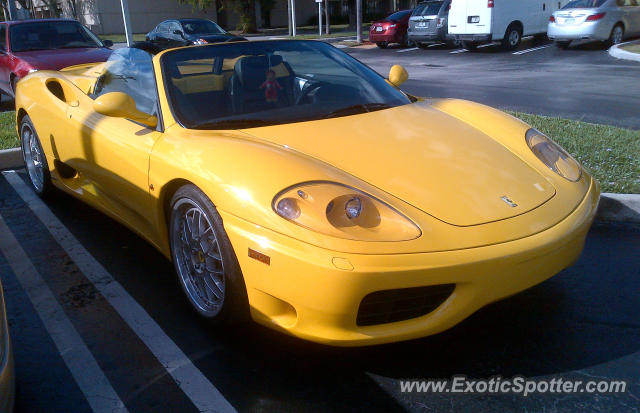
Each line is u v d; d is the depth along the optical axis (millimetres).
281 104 3367
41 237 4137
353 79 3723
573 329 2814
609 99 8820
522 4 17141
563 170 2990
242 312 2615
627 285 3238
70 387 2488
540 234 2473
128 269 3596
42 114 4402
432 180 2623
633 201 4098
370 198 2426
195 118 3182
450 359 2605
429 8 18719
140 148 3141
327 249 2219
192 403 2365
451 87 10648
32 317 3066
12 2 19969
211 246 2730
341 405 2330
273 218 2344
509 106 8453
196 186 2713
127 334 2877
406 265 2215
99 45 9695
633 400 2318
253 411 2309
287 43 3842
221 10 35906
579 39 15789
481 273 2307
